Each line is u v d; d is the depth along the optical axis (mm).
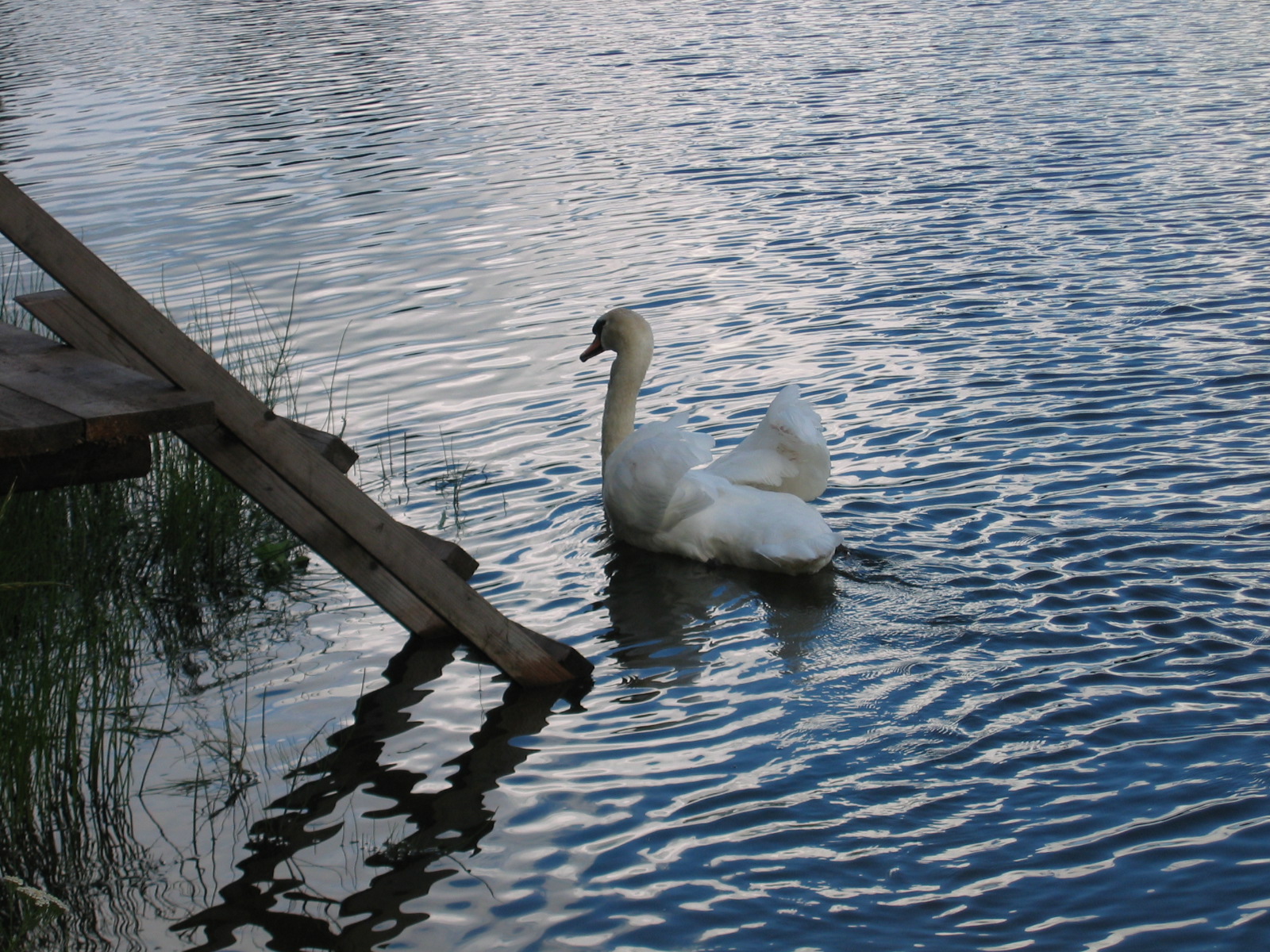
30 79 28781
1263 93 20891
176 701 6227
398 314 12656
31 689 5672
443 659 6609
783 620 6730
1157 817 5023
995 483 8195
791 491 8047
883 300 12367
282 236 15648
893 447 8898
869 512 7898
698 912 4637
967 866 4805
